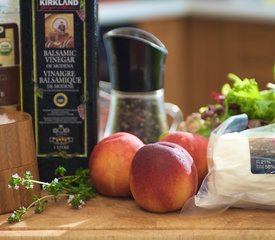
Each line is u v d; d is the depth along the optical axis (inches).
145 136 45.5
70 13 40.2
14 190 37.1
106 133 46.8
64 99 41.1
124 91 45.4
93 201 39.1
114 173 38.9
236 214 36.9
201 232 34.6
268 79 130.9
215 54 139.0
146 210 37.3
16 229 34.7
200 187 38.0
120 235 34.5
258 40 131.2
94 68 41.0
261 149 36.7
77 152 41.6
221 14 135.6
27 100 41.1
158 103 45.9
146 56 44.7
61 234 34.4
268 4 134.0
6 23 40.7
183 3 139.7
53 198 39.0
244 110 41.1
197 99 143.4
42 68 40.6
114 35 44.8
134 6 132.4
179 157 36.9
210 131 43.9
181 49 141.8
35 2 40.0
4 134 36.5
